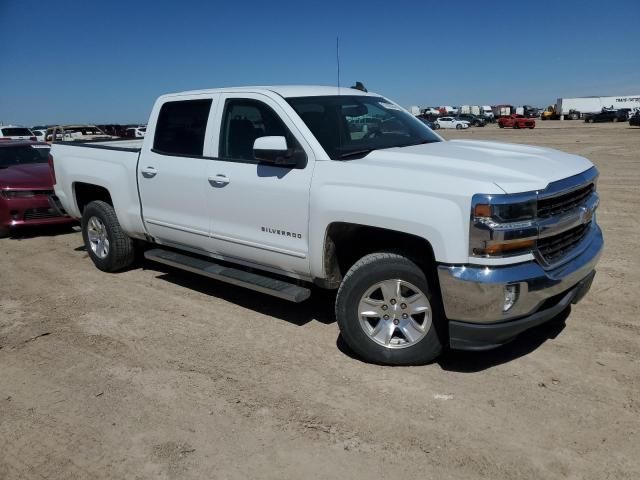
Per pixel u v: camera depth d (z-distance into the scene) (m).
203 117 5.09
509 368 3.92
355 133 4.62
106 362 4.25
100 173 6.17
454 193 3.44
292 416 3.44
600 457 2.95
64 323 5.06
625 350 4.12
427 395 3.61
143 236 5.96
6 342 4.68
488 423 3.28
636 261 6.31
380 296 4.01
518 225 3.38
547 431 3.18
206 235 5.08
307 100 4.62
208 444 3.20
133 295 5.76
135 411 3.56
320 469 2.95
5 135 30.17
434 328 3.82
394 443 3.14
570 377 3.76
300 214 4.24
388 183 3.73
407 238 3.89
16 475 3.00
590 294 5.28
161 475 2.95
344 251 4.29
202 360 4.23
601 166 15.82
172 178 5.29
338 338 4.55
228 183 4.74
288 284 4.55
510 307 3.47
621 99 80.38
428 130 5.26
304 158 4.26
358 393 3.67
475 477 2.84
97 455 3.14
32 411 3.61
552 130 45.09
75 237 8.84
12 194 8.64
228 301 5.50
